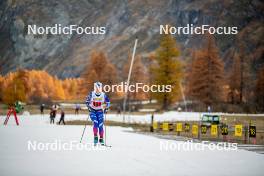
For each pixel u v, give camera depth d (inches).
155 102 4894.2
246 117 3095.5
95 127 778.2
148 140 964.6
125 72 5211.6
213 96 4372.5
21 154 622.2
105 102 789.2
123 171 478.0
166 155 646.5
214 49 4419.3
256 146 965.8
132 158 595.5
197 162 572.7
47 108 4488.2
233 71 5029.5
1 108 4970.5
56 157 590.9
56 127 1579.7
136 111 3959.2
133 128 1882.4
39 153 636.1
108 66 5098.4
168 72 4010.8
